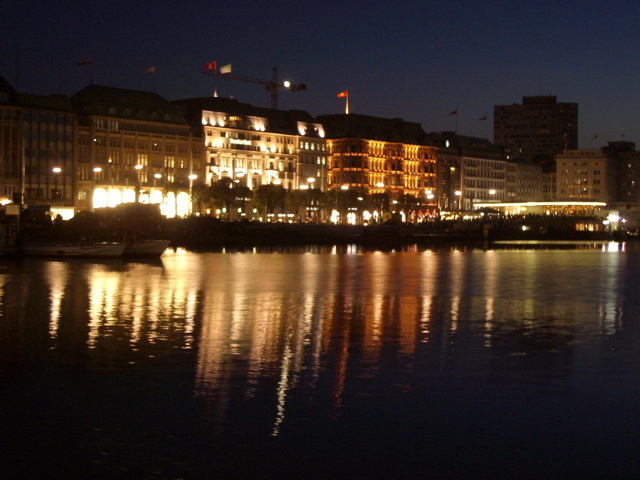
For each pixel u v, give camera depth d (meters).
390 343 43.25
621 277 90.69
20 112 183.88
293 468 24.33
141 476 23.66
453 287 76.88
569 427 28.03
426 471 24.17
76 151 194.62
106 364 37.12
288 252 145.25
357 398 31.44
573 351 41.34
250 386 33.09
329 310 57.56
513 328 49.19
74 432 27.16
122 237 130.75
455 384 33.81
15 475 23.67
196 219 170.25
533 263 118.19
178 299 63.72
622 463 24.78
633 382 34.31
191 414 29.16
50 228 131.12
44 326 48.38
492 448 25.98
